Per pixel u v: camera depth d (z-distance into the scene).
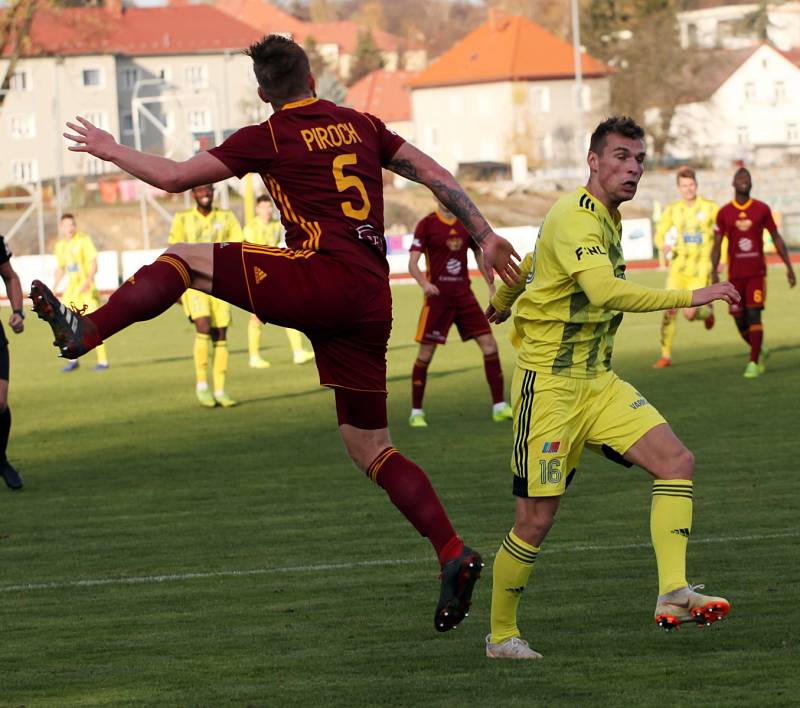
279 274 8.12
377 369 8.49
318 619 10.15
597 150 8.83
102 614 10.62
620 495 15.09
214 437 21.53
